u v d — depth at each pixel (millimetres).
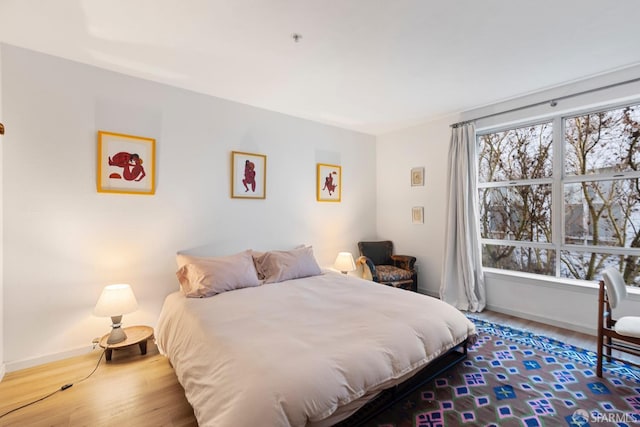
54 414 1740
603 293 2139
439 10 1773
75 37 2082
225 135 3219
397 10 1772
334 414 1390
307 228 3955
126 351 2531
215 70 2566
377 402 1734
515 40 2104
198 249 3051
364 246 4379
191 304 2281
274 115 3607
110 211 2574
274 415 1186
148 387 2016
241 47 2201
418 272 4223
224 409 1261
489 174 3662
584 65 2486
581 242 2975
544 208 3223
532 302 3201
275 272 3053
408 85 2883
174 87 2889
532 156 3299
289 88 2949
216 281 2586
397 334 1770
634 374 2119
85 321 2475
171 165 2877
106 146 2539
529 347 2561
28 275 2252
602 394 1894
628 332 1953
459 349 2453
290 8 1758
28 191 2246
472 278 3500
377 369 1537
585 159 2943
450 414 1720
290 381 1299
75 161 2420
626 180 2711
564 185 3070
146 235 2752
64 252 2385
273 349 1526
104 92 2537
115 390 1978
